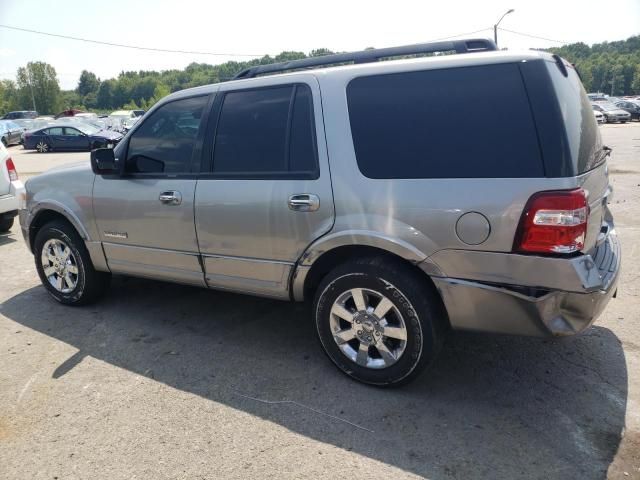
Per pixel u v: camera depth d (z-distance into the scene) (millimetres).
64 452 2648
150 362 3555
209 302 4617
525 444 2607
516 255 2566
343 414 2902
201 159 3561
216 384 3252
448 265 2732
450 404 2965
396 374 3012
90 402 3082
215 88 3574
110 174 3996
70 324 4199
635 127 27844
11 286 5176
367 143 2932
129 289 4980
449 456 2539
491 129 2635
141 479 2445
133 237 3955
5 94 99938
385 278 2900
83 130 23594
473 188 2631
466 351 3568
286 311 4383
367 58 3275
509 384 3154
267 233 3268
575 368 3309
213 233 3508
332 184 3002
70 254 4465
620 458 2488
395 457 2545
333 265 3250
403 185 2805
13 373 3439
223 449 2639
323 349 3297
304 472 2461
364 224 2902
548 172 2490
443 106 2768
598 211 2928
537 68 2580
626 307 4176
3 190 6676
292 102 3219
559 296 2559
